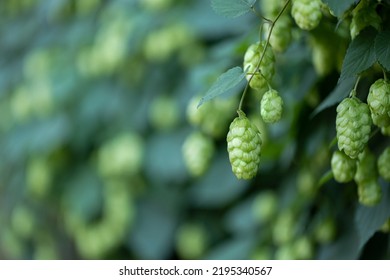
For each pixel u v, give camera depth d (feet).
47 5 14.94
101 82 14.60
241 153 5.43
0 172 16.66
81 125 14.71
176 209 13.94
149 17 13.34
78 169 14.93
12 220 16.40
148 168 13.61
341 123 5.42
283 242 9.38
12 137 15.48
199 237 13.78
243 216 11.82
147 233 13.96
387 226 6.73
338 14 5.29
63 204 15.01
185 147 8.33
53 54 15.31
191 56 13.12
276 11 6.57
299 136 7.95
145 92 13.93
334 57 7.01
